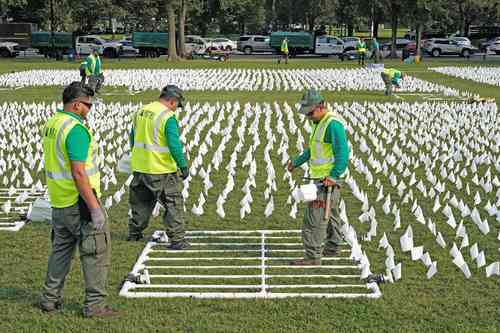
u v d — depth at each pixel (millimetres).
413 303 6621
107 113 19500
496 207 10219
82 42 54812
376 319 6258
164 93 8180
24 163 13562
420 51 51375
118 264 7711
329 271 7543
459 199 10844
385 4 52938
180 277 7309
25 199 10703
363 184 11758
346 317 6293
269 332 5977
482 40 68125
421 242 8602
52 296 6383
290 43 54812
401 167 12602
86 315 6254
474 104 21094
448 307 6539
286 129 17312
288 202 10055
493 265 7188
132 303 6609
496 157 14156
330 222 7879
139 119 8133
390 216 9797
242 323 6164
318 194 7492
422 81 28969
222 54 47281
